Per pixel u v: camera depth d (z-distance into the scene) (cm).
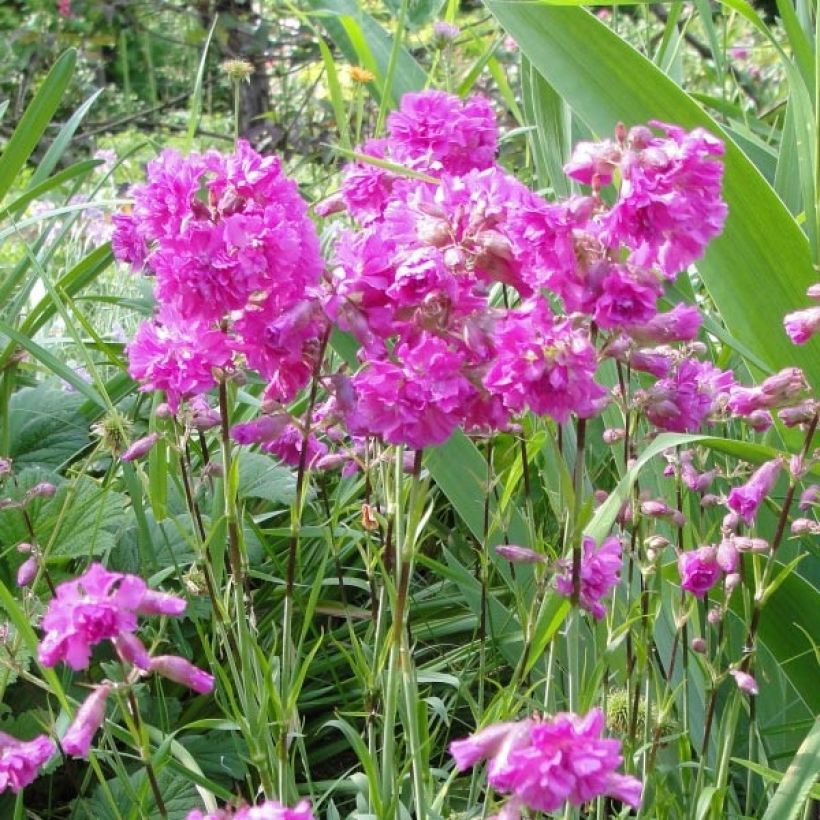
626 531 59
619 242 43
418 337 44
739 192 60
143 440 52
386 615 69
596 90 62
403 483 53
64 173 69
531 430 62
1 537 64
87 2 190
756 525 62
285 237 43
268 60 179
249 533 68
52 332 104
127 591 40
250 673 49
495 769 39
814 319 48
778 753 60
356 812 53
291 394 47
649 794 57
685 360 52
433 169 54
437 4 84
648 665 55
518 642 65
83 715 42
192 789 59
